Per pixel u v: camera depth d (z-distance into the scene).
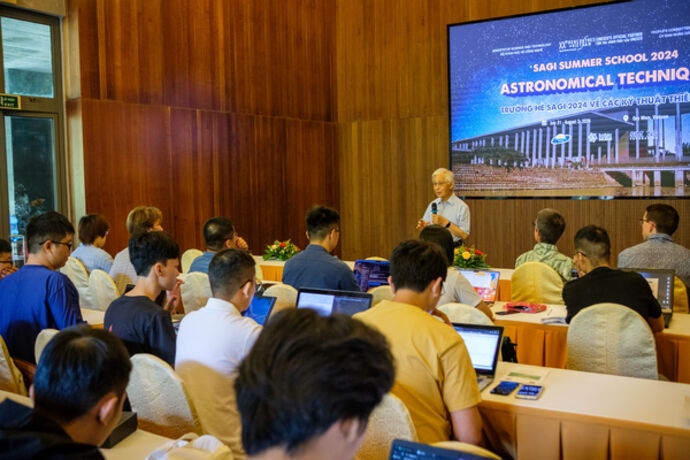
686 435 1.95
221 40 8.13
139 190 7.27
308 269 3.63
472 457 1.02
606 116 7.73
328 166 9.58
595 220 7.90
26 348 3.04
